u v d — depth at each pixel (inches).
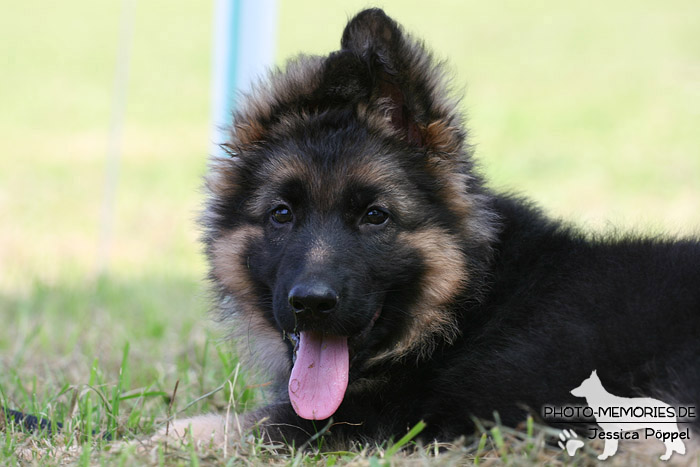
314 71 279.3
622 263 265.6
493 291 278.5
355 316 259.9
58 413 301.0
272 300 278.1
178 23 1785.2
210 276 305.4
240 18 466.3
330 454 250.8
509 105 1219.9
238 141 289.4
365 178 268.4
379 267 267.6
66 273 592.4
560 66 1409.9
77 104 1309.1
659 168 925.2
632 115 1159.0
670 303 245.8
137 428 285.0
